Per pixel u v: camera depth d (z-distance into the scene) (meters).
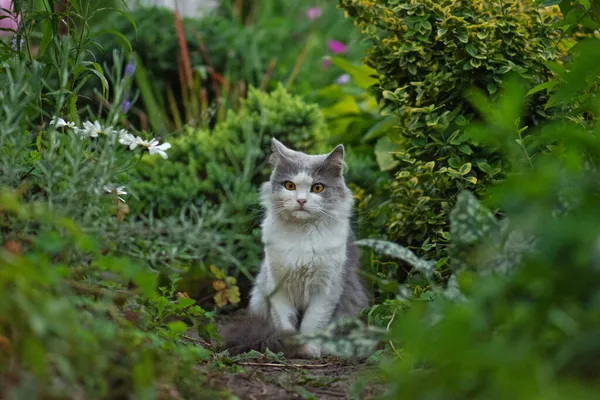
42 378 2.37
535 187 2.73
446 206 5.53
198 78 9.35
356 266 5.99
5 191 3.28
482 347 2.39
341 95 9.38
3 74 4.70
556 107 5.45
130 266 3.15
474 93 5.52
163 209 7.05
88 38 5.14
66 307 2.61
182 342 4.38
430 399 2.53
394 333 3.08
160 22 10.06
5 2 6.96
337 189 5.76
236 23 11.63
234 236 5.66
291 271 5.64
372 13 6.18
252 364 4.66
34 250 3.36
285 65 11.95
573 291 2.57
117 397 2.80
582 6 5.07
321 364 4.84
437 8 5.72
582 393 2.23
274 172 5.84
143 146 4.68
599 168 3.26
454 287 3.15
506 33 5.56
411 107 5.94
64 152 4.15
